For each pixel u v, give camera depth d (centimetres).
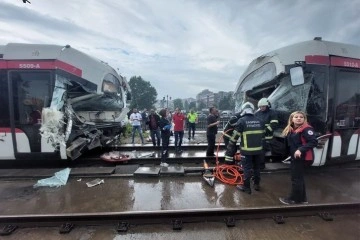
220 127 1691
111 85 852
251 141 500
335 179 595
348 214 425
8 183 575
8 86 630
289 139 447
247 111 508
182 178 605
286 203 451
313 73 613
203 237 356
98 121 859
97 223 390
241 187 518
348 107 642
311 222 400
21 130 636
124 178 606
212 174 600
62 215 387
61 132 631
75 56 673
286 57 648
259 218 409
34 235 365
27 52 637
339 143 635
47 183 559
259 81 757
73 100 687
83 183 571
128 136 1345
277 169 651
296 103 648
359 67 641
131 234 365
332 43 634
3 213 417
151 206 444
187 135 1440
